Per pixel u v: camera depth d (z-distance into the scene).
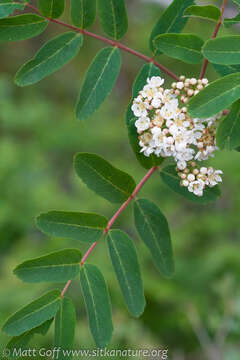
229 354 4.99
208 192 2.75
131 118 2.59
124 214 6.54
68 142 7.70
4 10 2.52
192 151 2.39
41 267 2.44
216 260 5.91
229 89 2.15
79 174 2.59
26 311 2.39
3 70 11.55
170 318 5.82
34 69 2.56
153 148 2.52
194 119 2.35
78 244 6.07
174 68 8.02
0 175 6.79
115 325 5.06
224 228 6.31
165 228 2.72
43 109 7.95
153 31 2.69
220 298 5.59
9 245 6.49
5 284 5.52
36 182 7.02
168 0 8.48
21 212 6.59
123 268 2.57
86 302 2.47
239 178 5.89
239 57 2.25
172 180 2.77
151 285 5.80
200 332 5.50
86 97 2.58
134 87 2.63
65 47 2.62
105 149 7.99
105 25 2.66
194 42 2.49
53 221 2.51
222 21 2.48
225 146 2.27
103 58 2.63
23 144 7.75
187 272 6.05
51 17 2.61
